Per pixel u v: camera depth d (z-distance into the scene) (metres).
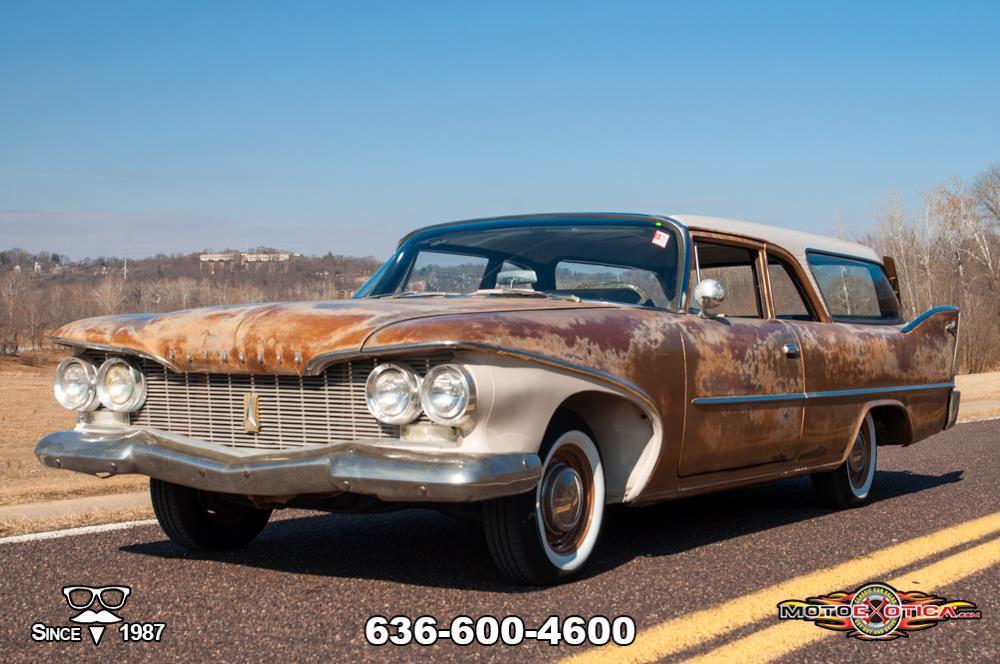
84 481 7.80
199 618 3.55
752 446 5.05
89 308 133.25
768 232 5.75
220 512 4.67
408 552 4.68
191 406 4.18
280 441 3.95
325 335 3.77
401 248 5.76
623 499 4.38
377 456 3.63
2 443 23.58
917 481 7.20
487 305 4.18
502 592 3.91
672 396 4.46
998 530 5.13
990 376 31.86
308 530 5.30
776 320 5.52
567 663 3.06
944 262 57.25
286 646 3.23
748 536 5.10
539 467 3.71
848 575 4.19
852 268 6.49
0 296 130.88
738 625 3.47
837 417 5.76
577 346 3.97
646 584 4.04
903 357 6.51
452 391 3.55
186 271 180.50
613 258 5.04
